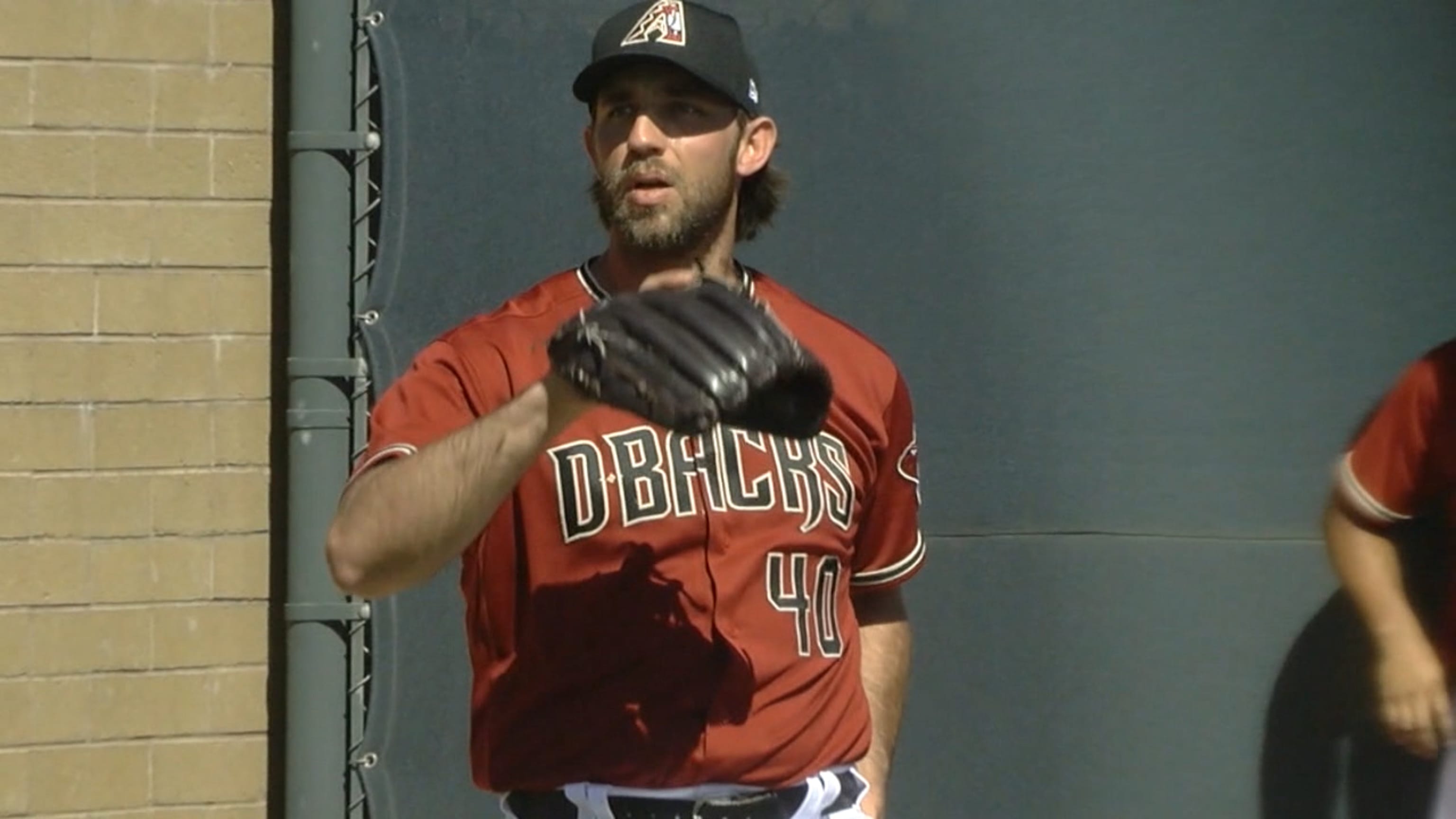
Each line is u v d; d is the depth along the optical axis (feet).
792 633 31.91
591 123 35.88
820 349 34.76
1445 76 51.21
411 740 47.14
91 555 45.85
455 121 47.55
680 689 31.07
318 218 46.55
